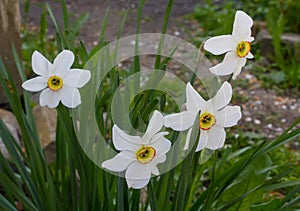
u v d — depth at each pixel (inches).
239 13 23.9
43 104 23.7
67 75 23.5
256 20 93.9
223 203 35.5
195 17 100.2
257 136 60.2
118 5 106.3
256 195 35.0
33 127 30.0
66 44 28.0
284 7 91.2
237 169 29.0
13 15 54.2
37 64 23.3
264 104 71.2
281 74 77.9
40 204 29.0
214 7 100.2
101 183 31.7
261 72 80.4
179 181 26.5
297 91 75.4
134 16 100.2
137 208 28.9
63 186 30.7
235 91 73.2
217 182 30.7
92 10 103.2
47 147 47.9
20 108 27.1
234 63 24.4
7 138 28.8
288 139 28.1
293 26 90.8
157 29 95.2
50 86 23.4
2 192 41.2
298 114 69.4
